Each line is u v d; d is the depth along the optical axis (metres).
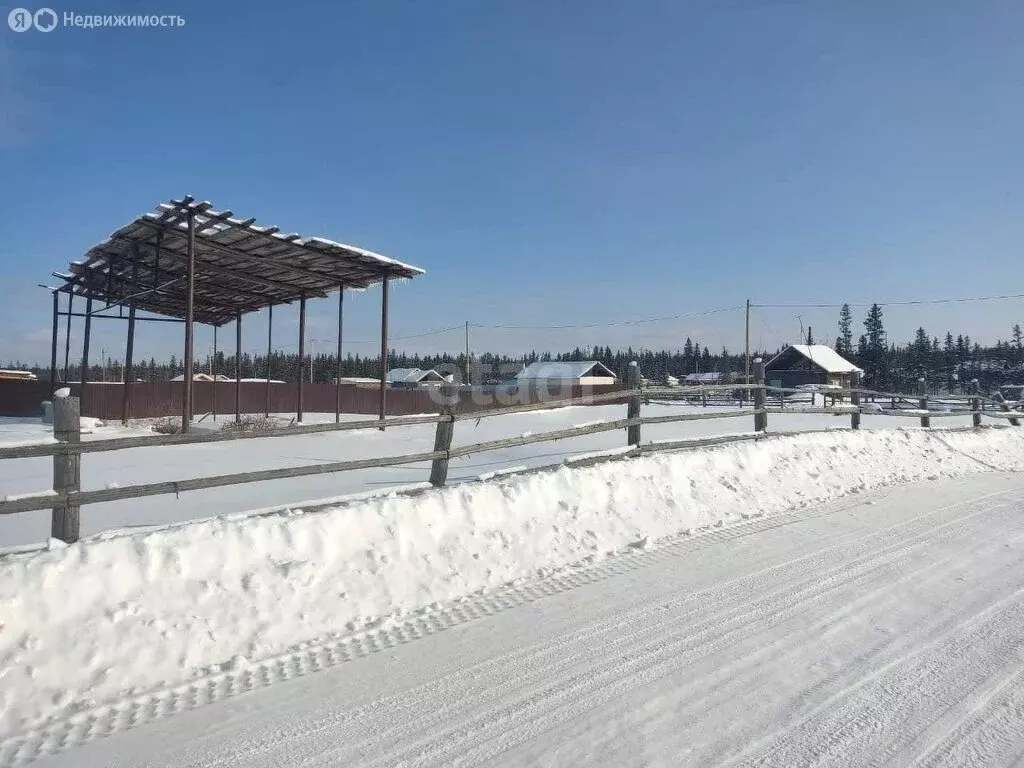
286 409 29.81
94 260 17.86
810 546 6.07
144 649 3.63
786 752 2.78
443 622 4.33
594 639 4.01
